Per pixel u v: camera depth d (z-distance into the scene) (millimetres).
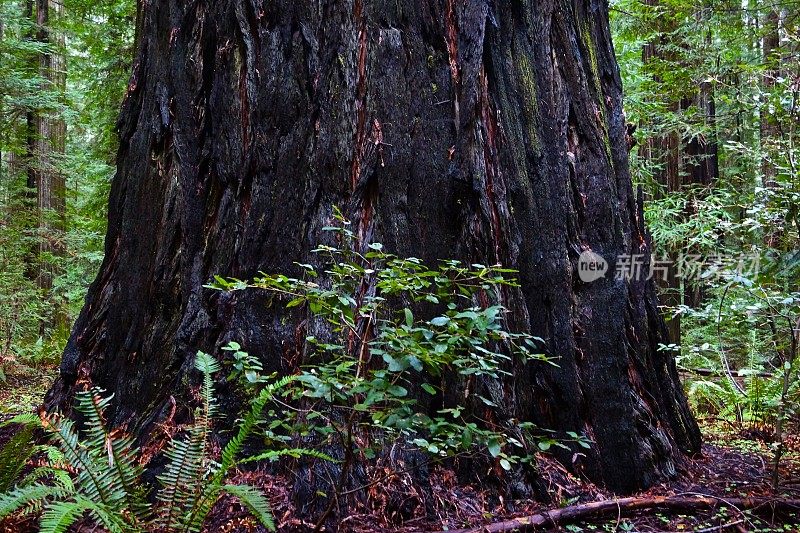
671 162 8375
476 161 3033
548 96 3375
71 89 13766
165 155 3305
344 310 2184
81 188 14086
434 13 3135
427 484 2609
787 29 5801
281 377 2762
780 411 3076
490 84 3205
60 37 12828
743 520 2623
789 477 3326
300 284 2336
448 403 2748
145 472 2598
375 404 2521
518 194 3162
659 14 7566
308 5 3100
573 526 2559
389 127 2992
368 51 3047
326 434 2273
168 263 3131
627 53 8117
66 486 2098
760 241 3793
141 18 3838
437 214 2973
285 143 3021
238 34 3172
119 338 3217
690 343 6887
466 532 2361
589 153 3451
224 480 2518
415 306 2820
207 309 2975
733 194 5703
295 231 2938
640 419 3209
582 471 2971
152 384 2984
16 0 12234
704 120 7047
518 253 3098
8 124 10609
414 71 3059
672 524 2615
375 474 2541
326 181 2967
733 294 3699
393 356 2035
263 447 2648
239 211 3051
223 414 2721
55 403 3242
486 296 2918
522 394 2955
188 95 3281
